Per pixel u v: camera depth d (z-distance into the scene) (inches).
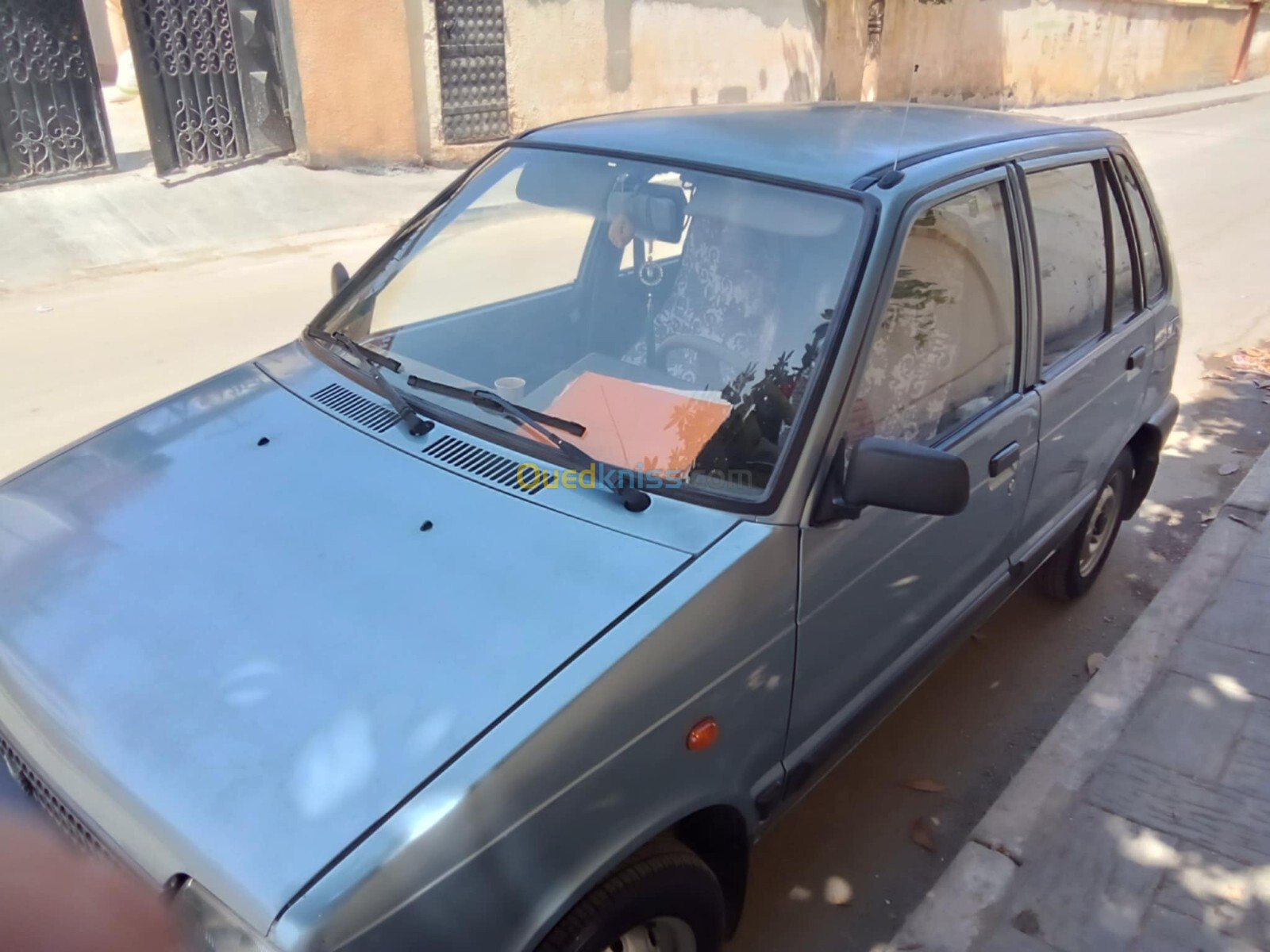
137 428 109.3
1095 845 119.6
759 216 103.2
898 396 101.3
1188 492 214.5
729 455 91.9
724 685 83.4
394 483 93.2
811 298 97.2
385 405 105.2
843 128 120.3
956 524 113.5
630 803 76.2
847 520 93.7
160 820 65.9
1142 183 158.4
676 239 106.9
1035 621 170.2
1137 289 156.5
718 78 585.9
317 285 321.7
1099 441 148.3
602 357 106.0
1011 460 119.9
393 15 436.5
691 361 101.3
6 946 69.7
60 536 92.0
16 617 83.0
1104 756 133.8
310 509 91.0
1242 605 166.9
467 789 65.8
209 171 400.2
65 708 73.9
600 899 74.7
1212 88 1131.9
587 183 116.0
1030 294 122.3
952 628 120.3
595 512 88.0
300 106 420.8
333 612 79.3
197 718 71.6
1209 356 292.2
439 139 470.9
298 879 61.5
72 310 291.0
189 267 341.1
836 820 127.7
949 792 133.0
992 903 111.9
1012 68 837.2
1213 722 140.3
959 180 109.8
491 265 117.6
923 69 752.3
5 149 355.9
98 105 376.8
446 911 64.7
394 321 118.6
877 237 97.3
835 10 645.9
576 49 509.0
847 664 101.8
